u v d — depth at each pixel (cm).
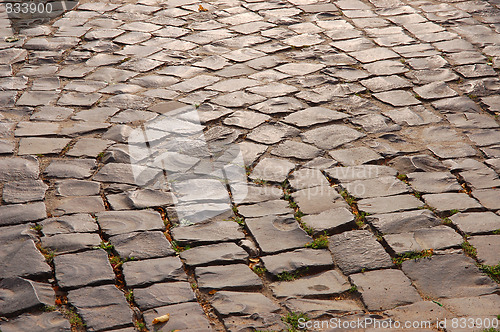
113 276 366
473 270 368
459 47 767
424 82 668
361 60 738
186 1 1012
